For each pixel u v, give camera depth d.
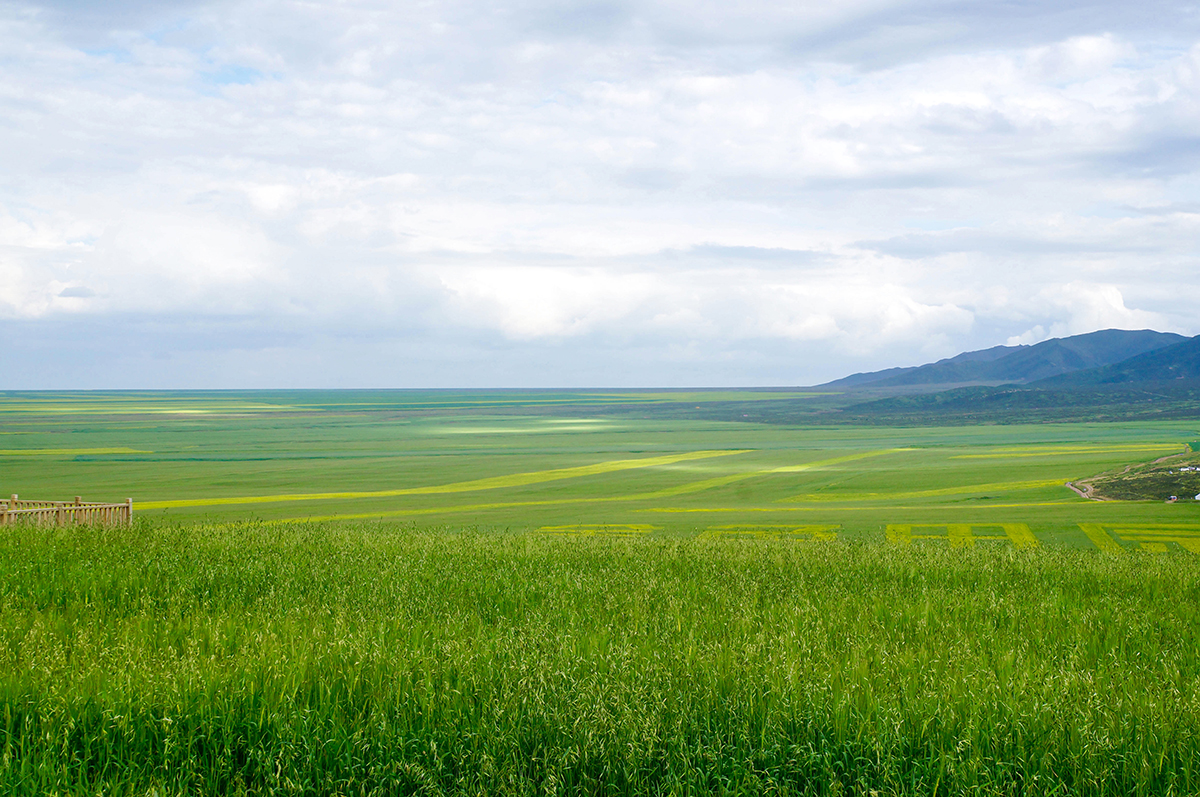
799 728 6.44
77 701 6.50
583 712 6.46
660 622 9.95
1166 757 6.13
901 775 5.98
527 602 11.31
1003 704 6.68
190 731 6.19
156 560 13.55
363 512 46.81
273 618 9.68
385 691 6.97
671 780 5.92
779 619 10.09
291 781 5.86
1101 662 8.25
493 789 5.92
